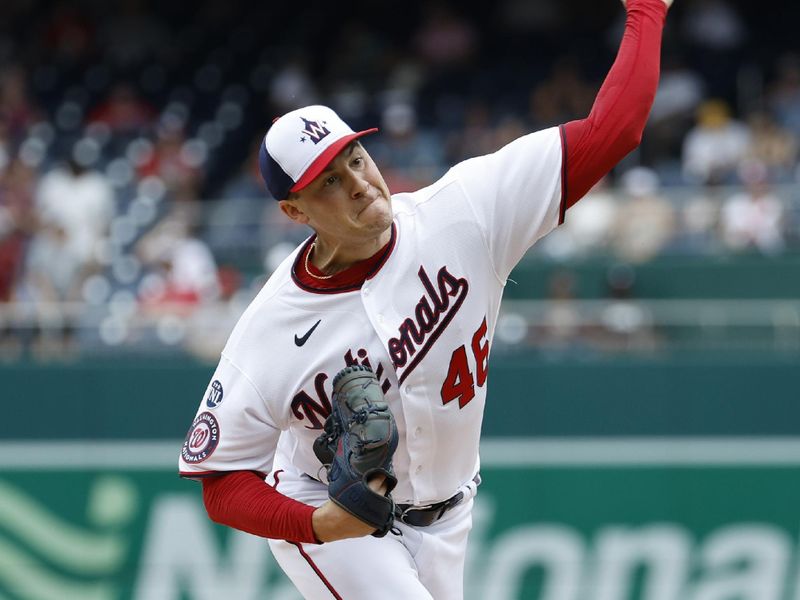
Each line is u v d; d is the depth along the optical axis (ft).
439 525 43.75
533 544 91.81
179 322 98.73
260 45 178.60
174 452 93.50
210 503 39.17
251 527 38.09
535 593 91.66
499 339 94.99
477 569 91.86
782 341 93.30
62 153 142.92
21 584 93.40
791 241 107.45
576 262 101.45
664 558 91.20
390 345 38.55
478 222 39.01
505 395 92.68
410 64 163.02
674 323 94.48
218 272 108.58
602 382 92.22
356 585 42.04
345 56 165.07
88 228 116.78
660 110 136.77
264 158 37.83
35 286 107.45
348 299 38.81
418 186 122.62
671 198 110.22
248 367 39.17
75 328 98.22
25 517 93.71
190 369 93.81
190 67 173.47
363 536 39.34
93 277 109.19
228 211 116.98
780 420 91.25
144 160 137.28
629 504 91.66
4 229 115.85
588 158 38.37
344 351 38.83
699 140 128.47
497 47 173.99
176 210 118.93
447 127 148.05
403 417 39.86
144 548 92.99
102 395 94.02
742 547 90.94
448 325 39.06
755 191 108.37
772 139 125.29
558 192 38.68
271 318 39.27
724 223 107.34
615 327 94.68
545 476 92.22
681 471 91.56
